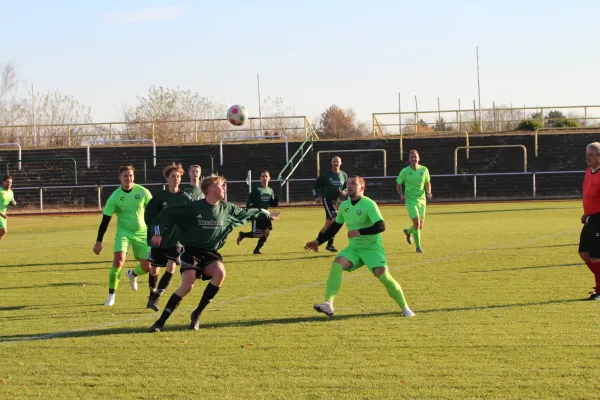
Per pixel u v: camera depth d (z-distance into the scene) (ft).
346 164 160.56
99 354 27.96
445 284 43.27
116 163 164.45
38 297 42.34
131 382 24.21
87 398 22.62
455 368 25.07
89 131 215.72
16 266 57.21
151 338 30.53
